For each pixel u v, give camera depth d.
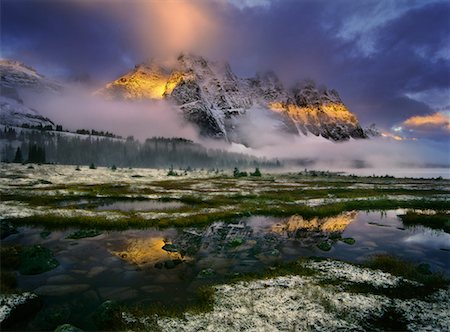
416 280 16.50
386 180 115.06
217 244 23.02
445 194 57.34
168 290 14.72
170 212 33.75
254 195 50.00
